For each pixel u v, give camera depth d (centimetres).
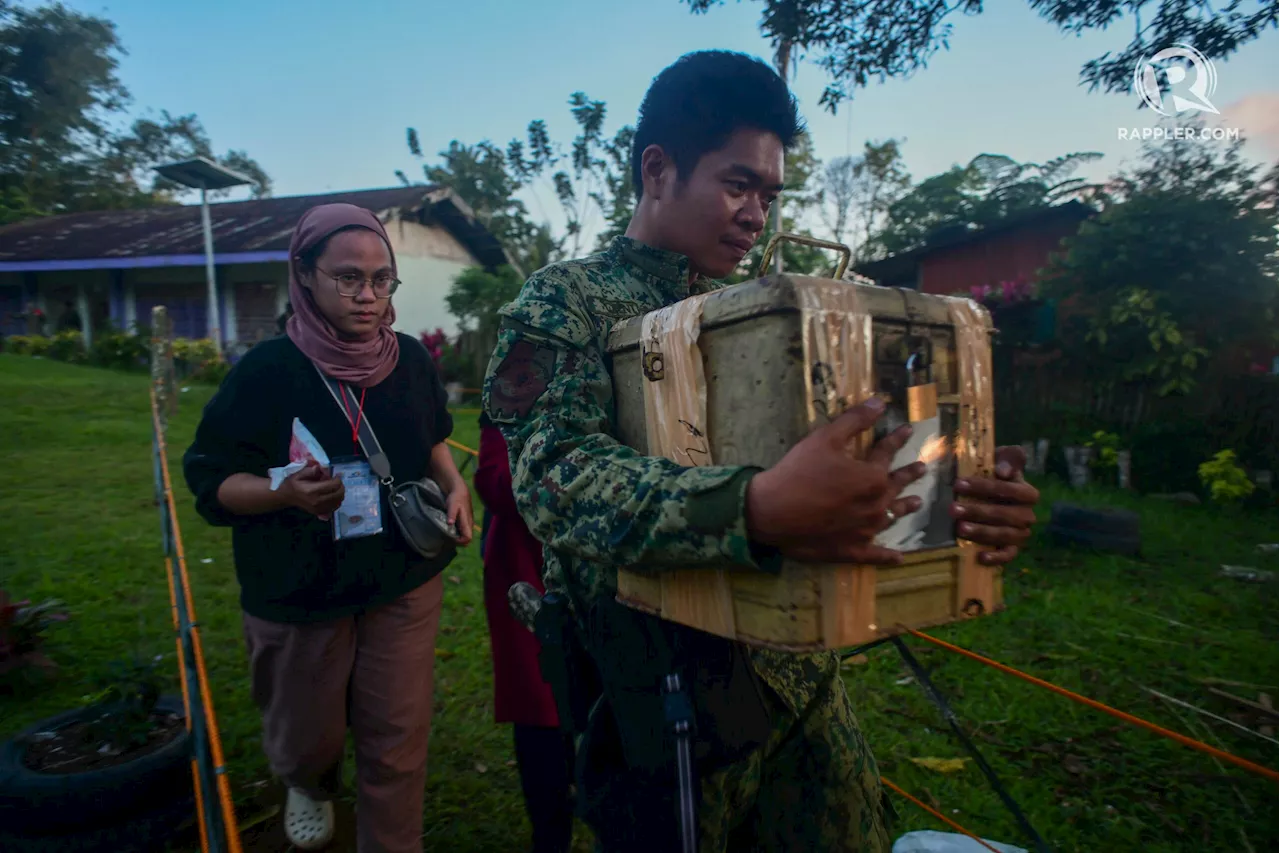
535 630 148
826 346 92
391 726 207
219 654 380
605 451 111
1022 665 391
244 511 192
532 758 227
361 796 210
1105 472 873
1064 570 556
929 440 101
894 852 221
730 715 124
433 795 279
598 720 133
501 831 261
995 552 107
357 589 201
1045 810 273
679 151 134
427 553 206
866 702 350
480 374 1566
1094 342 920
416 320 1958
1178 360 855
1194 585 524
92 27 3391
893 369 99
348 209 207
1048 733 325
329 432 205
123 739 247
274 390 204
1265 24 521
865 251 2534
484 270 2195
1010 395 999
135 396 1255
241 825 256
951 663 391
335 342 207
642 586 118
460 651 392
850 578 93
